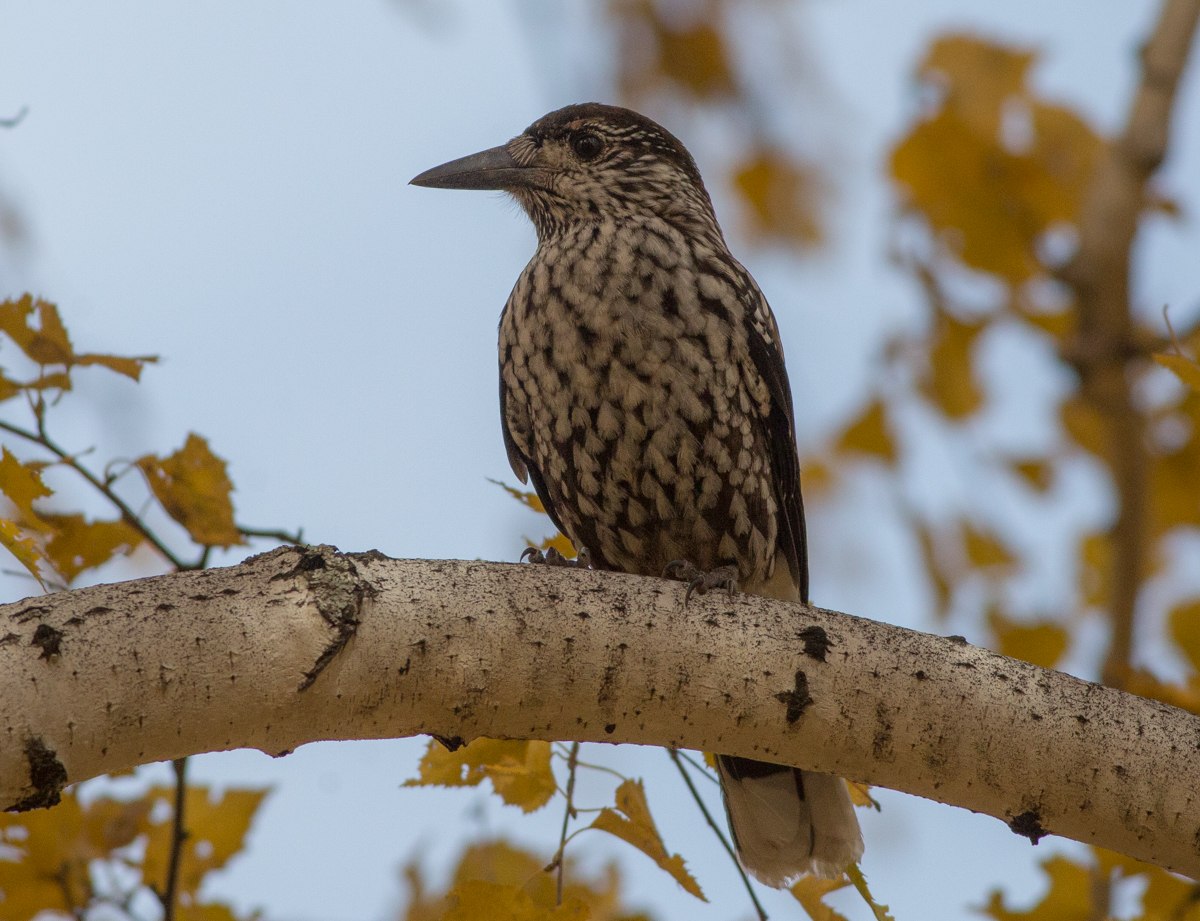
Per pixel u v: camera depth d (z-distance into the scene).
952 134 11.35
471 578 6.73
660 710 6.79
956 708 6.81
